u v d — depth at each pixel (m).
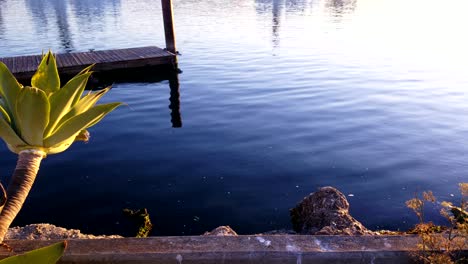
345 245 3.18
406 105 12.32
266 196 6.95
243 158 8.49
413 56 20.30
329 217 5.21
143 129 10.38
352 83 15.02
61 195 6.95
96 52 18.72
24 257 1.25
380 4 54.62
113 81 16.06
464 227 2.91
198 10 44.47
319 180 7.54
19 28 33.03
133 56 17.47
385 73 16.69
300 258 3.05
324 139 9.56
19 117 1.58
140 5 53.66
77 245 3.16
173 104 12.72
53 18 40.38
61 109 1.72
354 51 21.78
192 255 3.06
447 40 25.14
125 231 5.93
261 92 13.88
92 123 1.78
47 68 1.97
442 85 14.75
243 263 3.06
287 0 59.50
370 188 7.25
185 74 16.95
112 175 7.70
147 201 6.78
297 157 8.52
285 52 21.78
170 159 8.45
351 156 8.58
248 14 40.94
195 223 6.17
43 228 4.82
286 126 10.48
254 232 5.94
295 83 15.08
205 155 8.66
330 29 30.72
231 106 12.33
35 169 1.62
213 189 7.17
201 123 10.81
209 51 22.22
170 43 18.86
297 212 6.13
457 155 8.66
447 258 2.77
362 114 11.45
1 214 1.40
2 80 1.66
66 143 1.80
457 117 11.18
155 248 3.13
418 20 36.41
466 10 45.91
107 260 3.04
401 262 3.05
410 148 9.02
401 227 6.10
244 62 19.22
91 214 6.38
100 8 50.56
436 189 7.23
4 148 8.96
